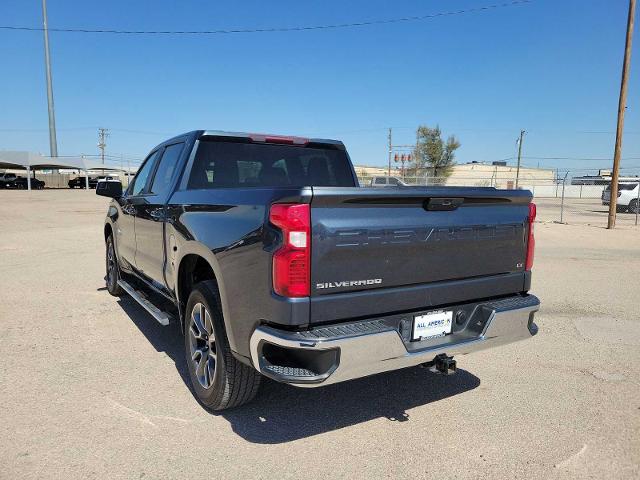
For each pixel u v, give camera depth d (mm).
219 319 3363
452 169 62562
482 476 2914
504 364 4680
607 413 3707
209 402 3547
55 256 10297
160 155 5211
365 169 71562
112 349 4832
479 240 3465
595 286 8070
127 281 6160
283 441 3248
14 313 5988
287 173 4977
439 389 4102
